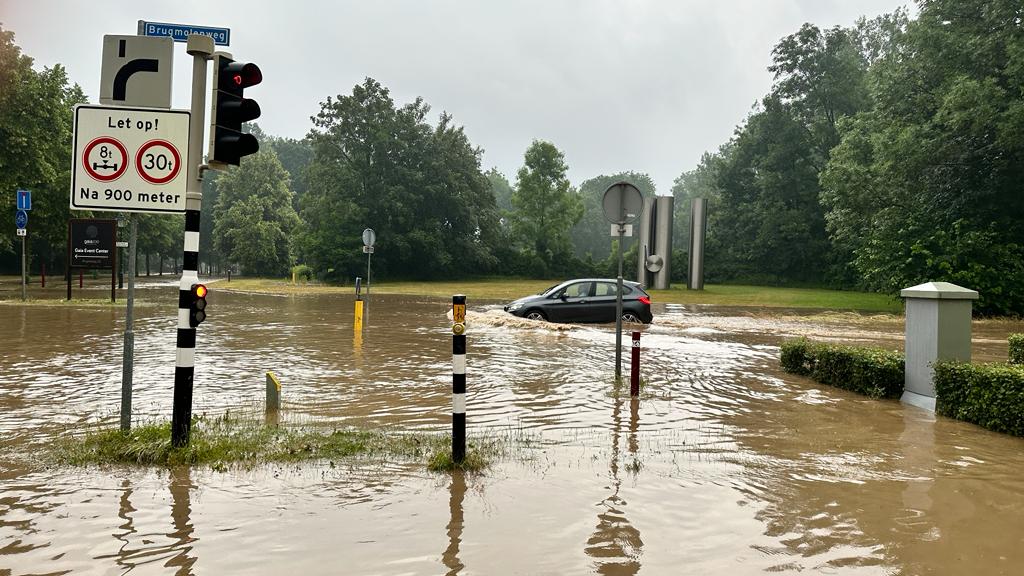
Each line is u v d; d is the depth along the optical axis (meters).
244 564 3.47
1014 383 6.68
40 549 3.61
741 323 20.75
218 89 5.54
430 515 4.21
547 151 68.88
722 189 69.38
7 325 15.91
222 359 11.27
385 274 59.66
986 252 26.81
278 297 31.94
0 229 34.78
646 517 4.25
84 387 8.48
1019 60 24.69
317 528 3.96
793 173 59.69
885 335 17.50
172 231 68.06
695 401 8.31
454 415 5.27
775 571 3.49
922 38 29.56
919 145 28.02
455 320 5.29
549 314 18.77
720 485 4.94
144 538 3.78
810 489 4.89
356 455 5.56
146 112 5.66
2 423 6.54
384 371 10.20
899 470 5.42
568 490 4.76
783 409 7.92
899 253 28.75
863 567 3.56
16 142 31.08
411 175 60.00
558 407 7.80
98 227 23.69
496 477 5.04
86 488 4.62
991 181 28.61
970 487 4.98
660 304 30.81
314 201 59.78
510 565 3.50
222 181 77.38
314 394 8.34
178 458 5.23
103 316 18.53
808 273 60.88
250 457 5.43
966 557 3.71
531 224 70.06
